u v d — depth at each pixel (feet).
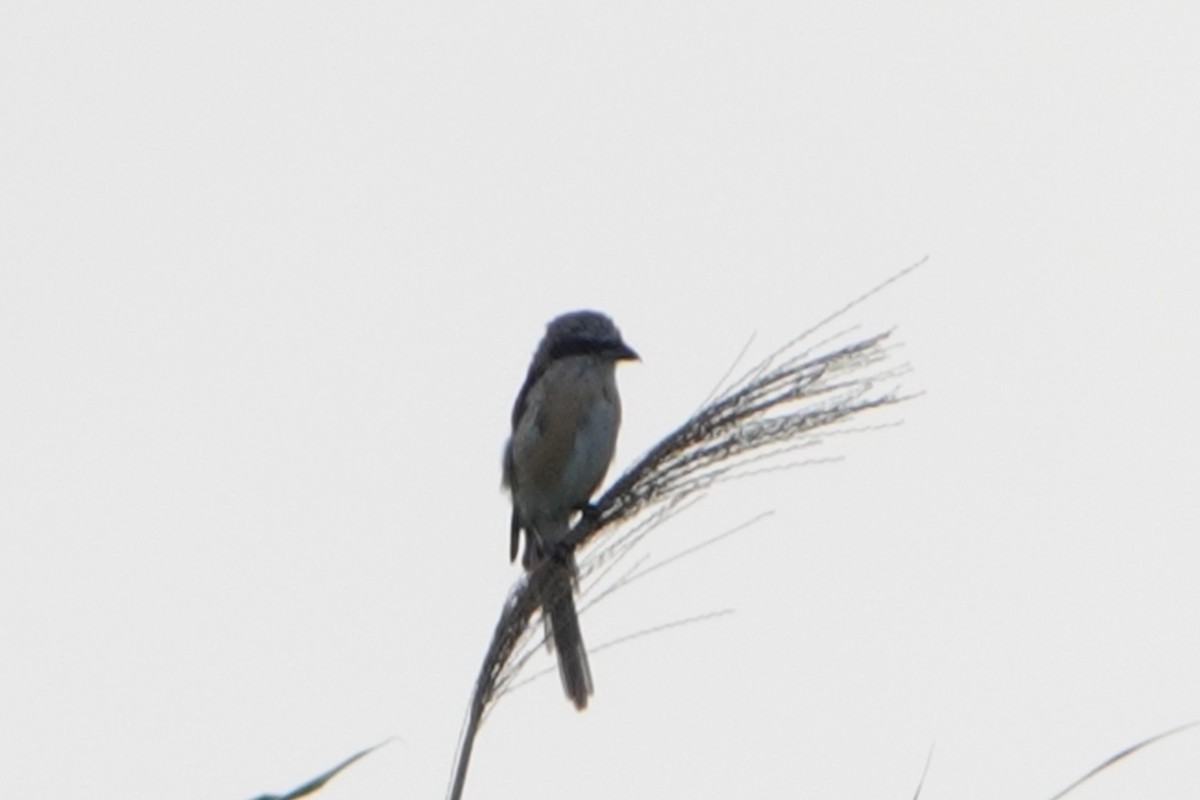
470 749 22.63
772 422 25.04
